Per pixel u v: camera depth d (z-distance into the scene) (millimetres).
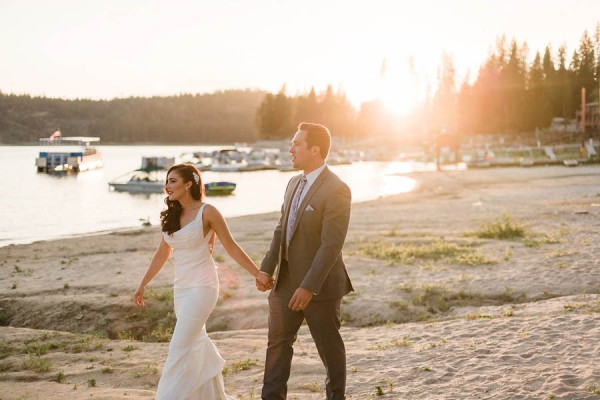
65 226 29344
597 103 88938
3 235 25969
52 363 6660
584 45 107688
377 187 52219
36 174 74562
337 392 4168
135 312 10109
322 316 4082
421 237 18938
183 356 3980
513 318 7754
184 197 4125
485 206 29281
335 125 168375
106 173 76938
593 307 8141
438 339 6980
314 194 4070
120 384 5809
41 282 12836
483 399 4691
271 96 172750
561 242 15812
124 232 24141
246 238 20750
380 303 10062
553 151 78750
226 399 4262
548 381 4973
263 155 100625
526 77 114312
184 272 4121
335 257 3949
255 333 8328
